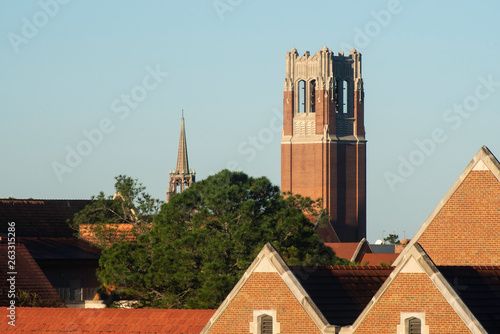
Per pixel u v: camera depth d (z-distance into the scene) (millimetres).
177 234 134375
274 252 61406
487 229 71250
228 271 125938
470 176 72125
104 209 172875
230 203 135500
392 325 57938
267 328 61219
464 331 56594
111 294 127312
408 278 57969
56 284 135875
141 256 129125
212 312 70562
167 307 121188
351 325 59000
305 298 60094
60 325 72688
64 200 175375
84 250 146250
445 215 72500
